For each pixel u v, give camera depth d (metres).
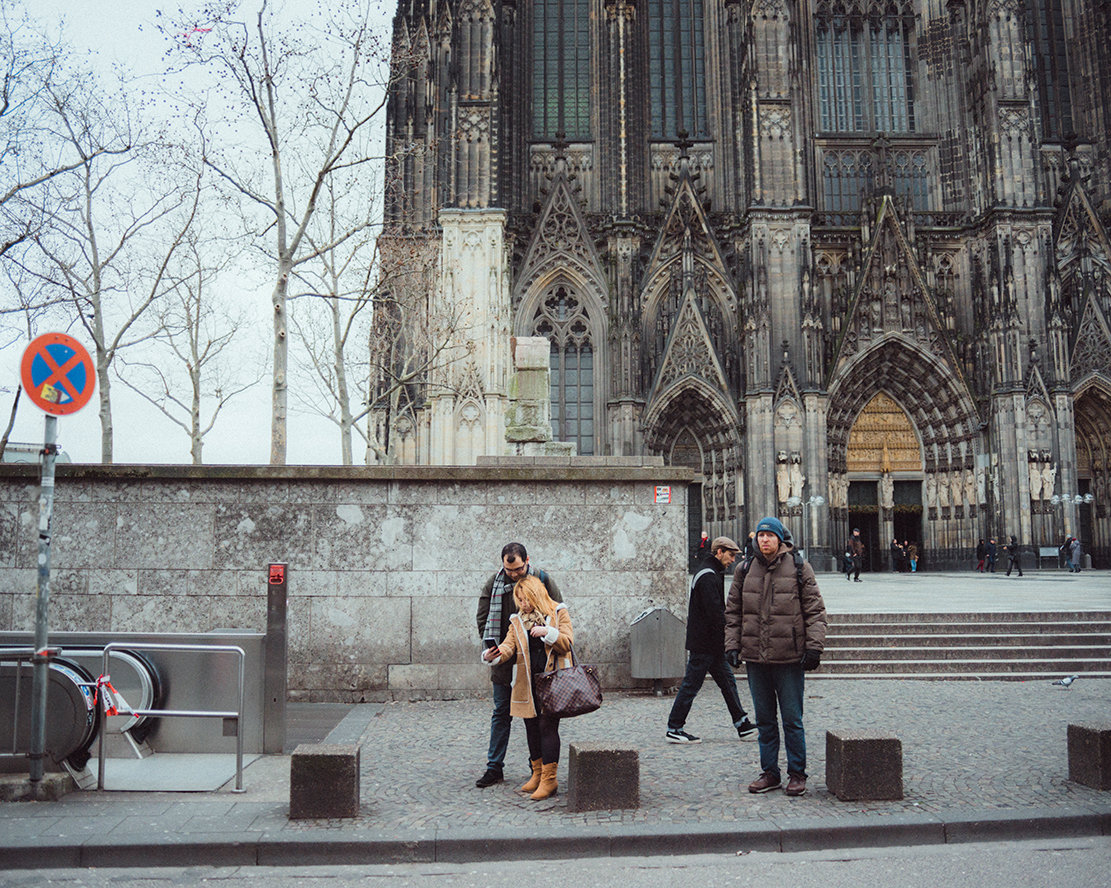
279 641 10.41
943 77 57.56
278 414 21.00
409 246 38.25
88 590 13.69
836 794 8.34
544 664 8.59
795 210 51.72
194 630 13.71
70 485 13.80
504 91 56.97
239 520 13.91
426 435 50.44
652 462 15.38
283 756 10.14
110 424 30.80
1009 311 51.75
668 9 58.84
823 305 55.19
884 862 7.00
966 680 16.81
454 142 49.72
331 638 13.87
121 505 13.83
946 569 54.72
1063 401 51.44
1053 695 14.78
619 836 7.26
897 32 59.16
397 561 14.02
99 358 30.84
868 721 12.26
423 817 7.79
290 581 13.88
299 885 6.64
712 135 57.66
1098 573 46.66
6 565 13.72
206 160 24.16
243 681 8.80
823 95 58.78
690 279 54.22
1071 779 8.83
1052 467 50.81
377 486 14.12
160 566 13.78
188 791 8.66
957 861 7.00
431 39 54.09
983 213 53.50
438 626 13.95
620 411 52.41
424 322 41.19
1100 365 54.69
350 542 14.01
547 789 8.39
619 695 14.20
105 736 9.40
